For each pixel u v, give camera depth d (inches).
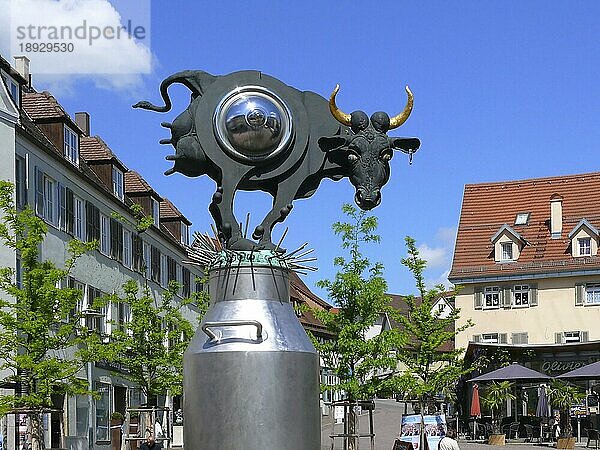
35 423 829.8
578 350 1708.9
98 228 1493.6
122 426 1187.3
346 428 892.6
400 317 1299.2
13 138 1130.0
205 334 236.8
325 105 251.0
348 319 987.3
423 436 1010.1
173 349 1240.8
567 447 1278.3
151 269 1813.5
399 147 252.8
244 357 230.7
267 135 243.8
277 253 243.4
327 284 989.8
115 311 1547.7
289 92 249.9
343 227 995.9
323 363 995.9
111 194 1546.5
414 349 1285.7
